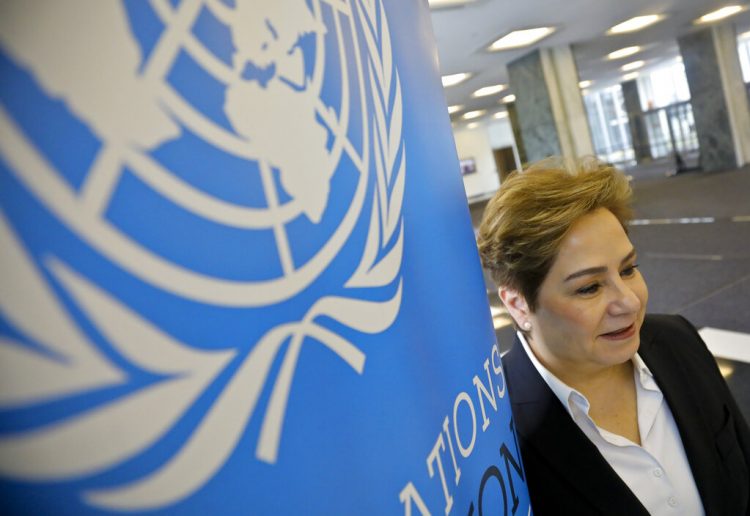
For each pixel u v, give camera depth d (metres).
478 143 34.66
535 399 1.31
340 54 0.55
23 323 0.27
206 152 0.36
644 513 1.19
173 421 0.32
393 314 0.58
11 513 0.27
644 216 10.67
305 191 0.46
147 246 0.32
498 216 1.24
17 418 0.27
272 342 0.40
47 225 0.28
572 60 12.67
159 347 0.32
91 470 0.28
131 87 0.32
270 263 0.41
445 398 0.67
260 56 0.42
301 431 0.42
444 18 8.01
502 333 5.44
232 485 0.35
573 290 1.16
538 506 1.30
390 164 0.64
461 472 0.68
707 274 5.91
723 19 14.28
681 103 18.48
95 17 0.31
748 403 3.14
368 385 0.51
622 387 1.32
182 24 0.36
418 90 0.79
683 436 1.27
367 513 0.48
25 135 0.28
